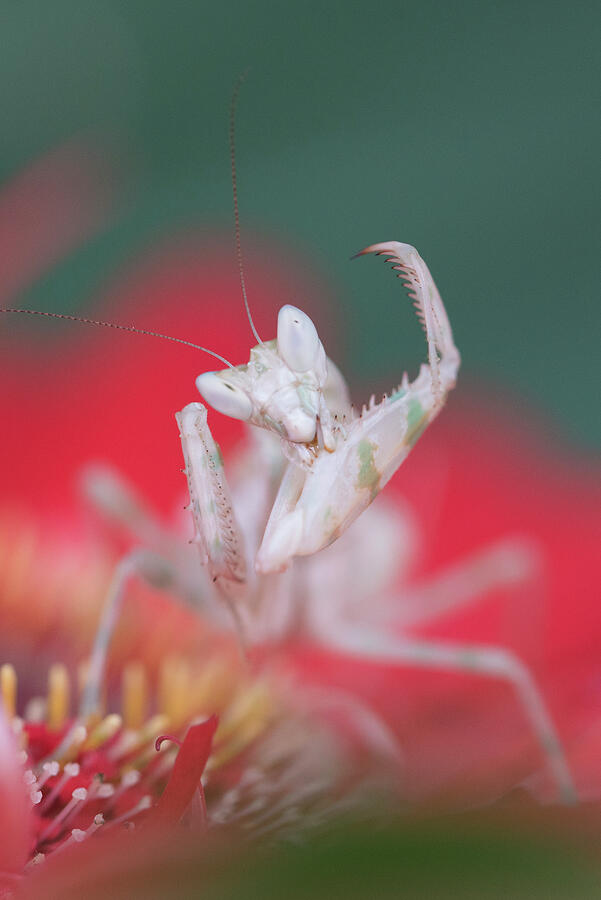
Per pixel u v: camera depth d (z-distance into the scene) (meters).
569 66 0.11
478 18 0.11
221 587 0.09
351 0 0.11
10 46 0.11
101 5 0.11
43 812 0.09
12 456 0.11
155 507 0.11
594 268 0.11
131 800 0.09
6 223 0.11
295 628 0.11
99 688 0.10
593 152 0.11
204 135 0.11
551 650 0.11
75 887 0.06
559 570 0.11
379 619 0.11
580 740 0.09
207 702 0.10
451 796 0.06
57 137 0.11
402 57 0.11
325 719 0.10
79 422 0.11
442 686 0.11
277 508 0.09
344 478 0.09
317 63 0.11
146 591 0.11
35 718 0.09
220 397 0.09
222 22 0.11
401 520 0.11
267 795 0.09
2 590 0.10
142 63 0.11
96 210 0.11
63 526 0.11
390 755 0.09
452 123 0.11
